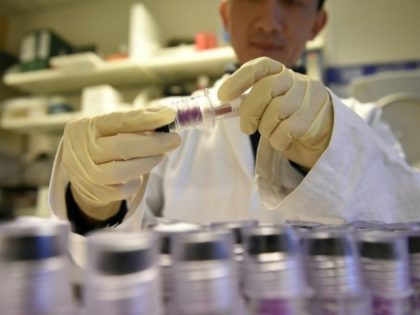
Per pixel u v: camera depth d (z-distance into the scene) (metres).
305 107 0.45
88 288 0.18
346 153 0.45
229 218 0.75
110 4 2.24
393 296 0.22
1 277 0.16
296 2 0.83
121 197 0.49
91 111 1.74
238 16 0.84
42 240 0.17
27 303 0.16
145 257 0.18
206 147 0.83
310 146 0.47
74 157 0.49
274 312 0.20
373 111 0.92
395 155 0.50
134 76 1.92
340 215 0.43
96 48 2.00
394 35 1.78
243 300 0.21
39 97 2.16
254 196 0.69
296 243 0.23
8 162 2.00
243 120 0.46
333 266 0.22
